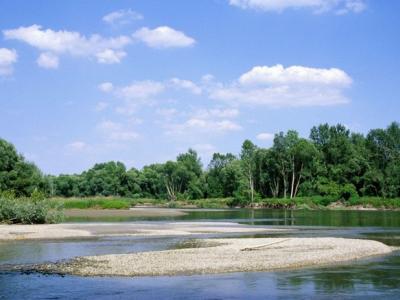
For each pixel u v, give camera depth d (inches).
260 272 1040.2
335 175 5738.2
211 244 1577.3
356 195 5408.5
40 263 1164.5
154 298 805.2
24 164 3558.1
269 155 6417.3
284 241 1606.8
